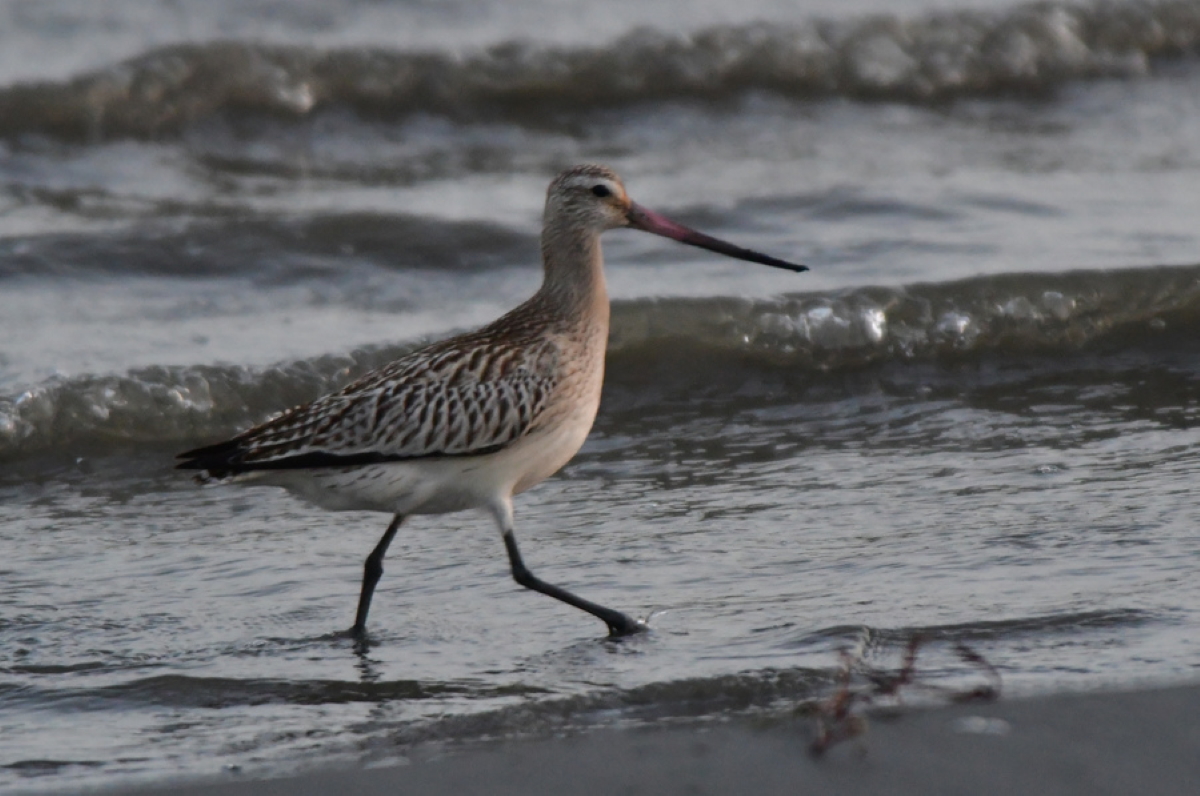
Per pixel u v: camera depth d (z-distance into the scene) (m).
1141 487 13.25
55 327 16.98
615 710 9.48
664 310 17.17
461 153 23.80
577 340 11.30
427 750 9.00
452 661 10.45
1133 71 27.38
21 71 23.41
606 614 10.85
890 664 9.88
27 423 15.06
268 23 26.02
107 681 10.21
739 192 21.20
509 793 8.43
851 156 23.38
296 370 15.98
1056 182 21.61
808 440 15.13
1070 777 8.38
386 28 26.14
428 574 12.17
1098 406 15.79
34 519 13.56
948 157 23.25
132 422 15.38
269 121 24.02
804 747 8.81
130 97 23.39
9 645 10.84
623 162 23.25
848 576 11.56
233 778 8.70
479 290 18.39
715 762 8.68
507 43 25.30
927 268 18.31
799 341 17.16
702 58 25.81
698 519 13.07
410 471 10.61
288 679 10.19
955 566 11.61
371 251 19.27
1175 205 20.52
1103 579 11.19
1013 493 13.26
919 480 13.79
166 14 26.02
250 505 13.94
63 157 22.53
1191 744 8.70
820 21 26.62
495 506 10.98
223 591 11.88
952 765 8.52
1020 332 17.45
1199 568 11.31
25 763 8.96
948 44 26.80
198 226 19.48
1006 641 10.17
